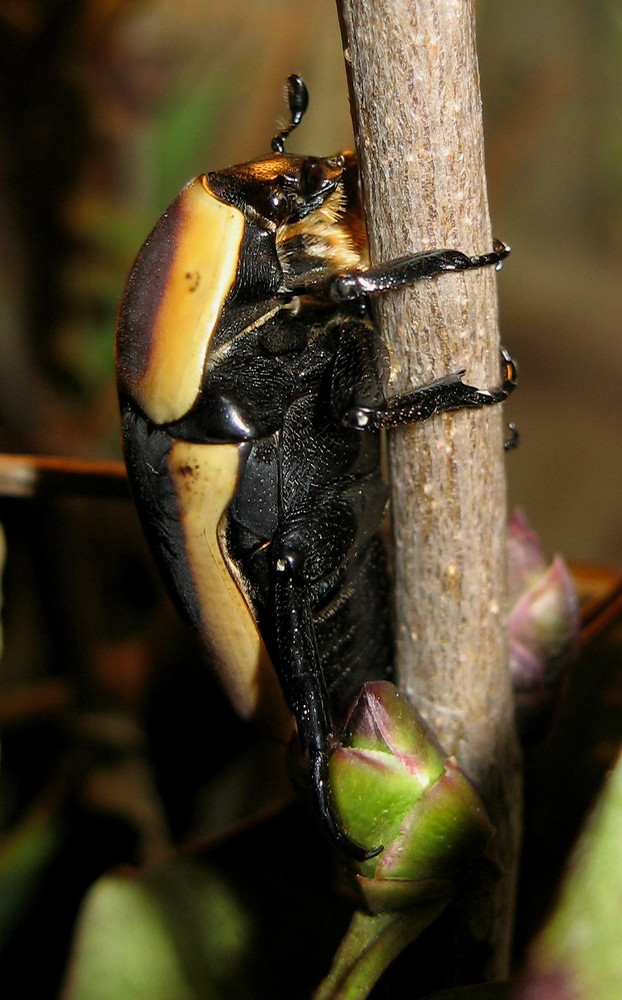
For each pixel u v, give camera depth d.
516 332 0.34
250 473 0.14
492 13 0.33
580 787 0.15
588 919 0.12
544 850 0.15
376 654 0.15
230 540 0.14
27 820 0.18
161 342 0.14
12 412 0.20
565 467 0.32
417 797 0.13
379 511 0.15
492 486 0.14
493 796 0.14
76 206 0.19
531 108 0.31
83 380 0.20
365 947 0.13
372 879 0.13
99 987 0.15
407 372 0.13
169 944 0.15
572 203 0.36
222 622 0.14
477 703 0.14
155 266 0.14
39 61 0.19
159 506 0.14
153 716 0.17
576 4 0.33
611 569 0.16
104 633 0.19
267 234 0.14
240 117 0.20
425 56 0.13
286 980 0.15
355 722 0.13
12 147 0.19
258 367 0.14
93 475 0.15
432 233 0.13
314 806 0.14
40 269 0.20
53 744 0.20
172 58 0.20
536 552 0.14
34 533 0.19
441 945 0.14
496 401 0.13
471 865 0.13
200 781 0.18
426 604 0.14
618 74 0.34
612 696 0.15
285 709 0.14
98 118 0.19
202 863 0.15
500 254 0.13
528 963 0.12
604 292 0.34
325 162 0.14
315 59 0.21
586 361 0.33
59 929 0.18
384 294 0.13
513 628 0.14
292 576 0.14
